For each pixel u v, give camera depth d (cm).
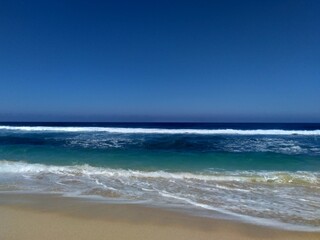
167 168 1054
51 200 654
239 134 2388
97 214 552
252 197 695
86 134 2369
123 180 873
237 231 474
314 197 696
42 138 2019
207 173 969
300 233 470
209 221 520
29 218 522
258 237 451
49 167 1064
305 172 984
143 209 589
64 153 1377
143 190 758
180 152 1412
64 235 441
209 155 1320
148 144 1700
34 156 1298
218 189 769
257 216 555
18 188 777
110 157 1276
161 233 460
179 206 615
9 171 1001
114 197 687
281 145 1664
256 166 1088
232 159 1223
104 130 2811
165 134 2364
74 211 569
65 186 801
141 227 486
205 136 2181
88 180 873
